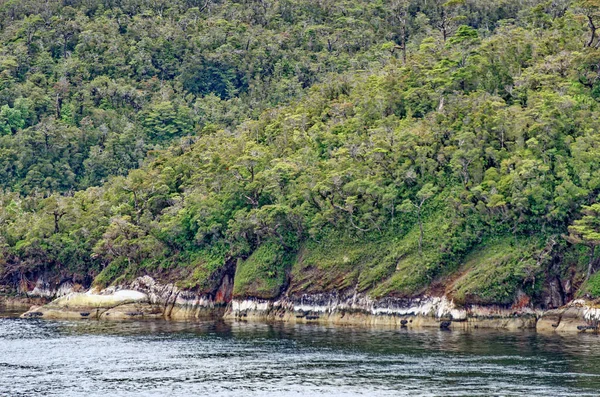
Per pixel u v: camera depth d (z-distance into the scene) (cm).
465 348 19900
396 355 19212
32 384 17100
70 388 16712
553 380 16275
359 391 15850
